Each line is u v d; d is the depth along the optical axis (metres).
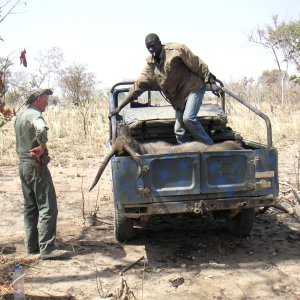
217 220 6.32
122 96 7.17
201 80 5.69
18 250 5.32
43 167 4.88
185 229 5.99
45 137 4.64
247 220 5.39
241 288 4.25
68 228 6.08
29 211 5.14
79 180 9.04
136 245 5.43
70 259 5.01
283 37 23.36
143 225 6.18
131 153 4.81
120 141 5.11
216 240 5.55
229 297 4.09
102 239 5.65
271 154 4.85
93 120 17.12
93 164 10.74
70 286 4.34
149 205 4.75
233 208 4.86
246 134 13.48
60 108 22.19
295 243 5.39
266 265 4.77
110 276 4.56
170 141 6.54
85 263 4.89
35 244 5.19
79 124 16.39
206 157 4.73
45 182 4.89
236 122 14.78
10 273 4.46
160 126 6.39
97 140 14.09
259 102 19.97
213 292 4.18
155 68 5.70
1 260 4.88
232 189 4.79
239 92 21.56
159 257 5.05
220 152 4.73
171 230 5.96
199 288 4.27
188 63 5.52
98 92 24.45
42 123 4.66
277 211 6.61
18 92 5.09
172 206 4.76
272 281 4.39
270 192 4.88
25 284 4.39
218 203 4.80
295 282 4.36
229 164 4.79
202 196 4.80
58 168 10.23
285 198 7.12
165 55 5.55
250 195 4.86
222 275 4.55
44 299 4.03
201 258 5.00
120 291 3.92
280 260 4.89
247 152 4.79
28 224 5.15
